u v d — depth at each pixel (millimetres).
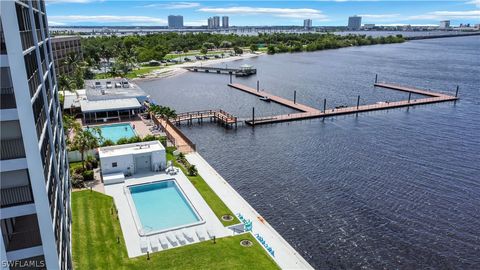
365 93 119312
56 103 36094
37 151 19375
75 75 113250
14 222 23938
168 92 121812
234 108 100375
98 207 41438
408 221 42719
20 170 21500
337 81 141625
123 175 49094
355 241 39062
